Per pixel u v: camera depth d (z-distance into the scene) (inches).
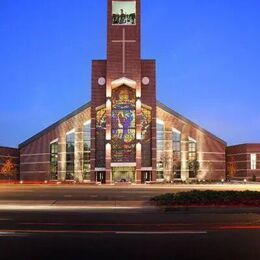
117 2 4621.1
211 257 514.6
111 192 2167.8
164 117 4763.8
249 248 569.0
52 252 545.3
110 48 4579.2
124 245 591.5
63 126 4766.2
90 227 772.0
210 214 1040.2
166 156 4726.9
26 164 4886.8
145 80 4626.0
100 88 4633.4
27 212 1072.2
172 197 1198.9
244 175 4722.0
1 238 646.5
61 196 1738.4
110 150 4488.2
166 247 576.7
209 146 4830.2
